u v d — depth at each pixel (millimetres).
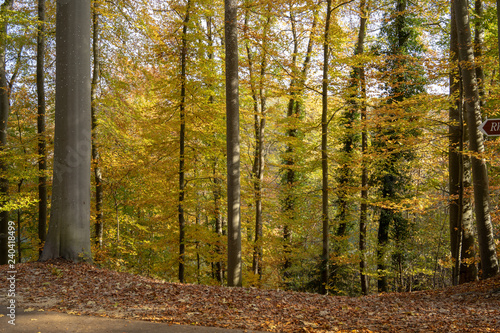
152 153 13453
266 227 18172
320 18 12266
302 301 6988
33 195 13016
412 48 16031
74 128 8008
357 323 5355
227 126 9883
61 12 7945
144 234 18297
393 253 15945
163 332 4352
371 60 10789
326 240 11922
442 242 18297
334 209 20062
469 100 9086
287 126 12680
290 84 12531
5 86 12586
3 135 12500
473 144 9047
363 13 12383
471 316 5688
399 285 18578
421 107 10078
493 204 12086
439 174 16547
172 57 12266
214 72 13398
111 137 12367
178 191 12672
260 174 15281
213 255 13492
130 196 15711
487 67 11086
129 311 5266
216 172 15180
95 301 5711
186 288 7059
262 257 15039
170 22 11930
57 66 8008
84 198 8188
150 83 13188
